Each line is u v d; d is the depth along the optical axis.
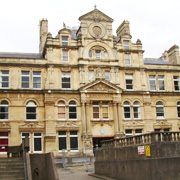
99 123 37.75
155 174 16.25
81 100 37.28
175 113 41.84
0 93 35.47
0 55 39.88
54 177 17.44
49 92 36.50
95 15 41.03
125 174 19.39
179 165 16.48
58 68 38.22
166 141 16.81
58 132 36.38
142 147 17.73
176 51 46.06
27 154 19.34
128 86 40.75
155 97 41.50
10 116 35.28
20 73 36.94
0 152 34.34
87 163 28.95
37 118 36.09
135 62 41.66
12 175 18.39
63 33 39.50
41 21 46.19
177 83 43.75
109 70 39.94
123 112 39.22
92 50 39.97
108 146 22.39
